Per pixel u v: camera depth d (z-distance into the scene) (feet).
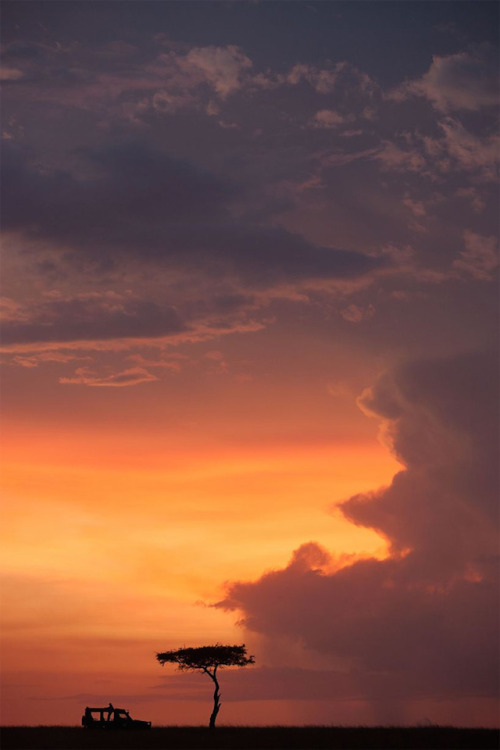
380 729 212.43
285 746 188.44
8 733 208.44
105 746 186.50
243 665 255.50
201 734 210.59
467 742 191.01
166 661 253.24
